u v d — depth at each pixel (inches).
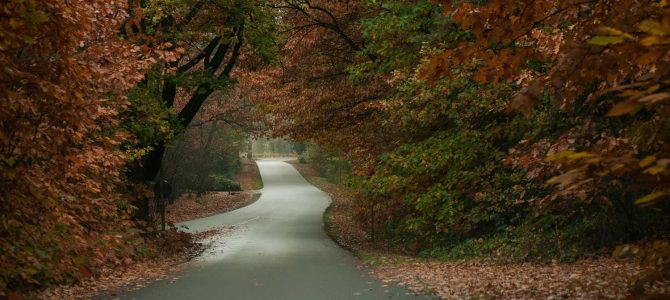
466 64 440.1
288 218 1355.8
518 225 580.1
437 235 690.8
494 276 415.8
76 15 263.9
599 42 85.0
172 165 1433.3
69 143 296.4
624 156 95.4
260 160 3823.8
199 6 685.3
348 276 479.8
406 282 430.0
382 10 697.6
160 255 666.2
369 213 1007.6
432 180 599.5
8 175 250.2
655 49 99.1
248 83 954.7
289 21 868.0
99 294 404.5
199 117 1521.9
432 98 508.7
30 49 263.3
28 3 206.8
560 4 157.0
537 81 136.3
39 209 287.9
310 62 885.2
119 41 348.8
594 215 487.2
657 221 446.3
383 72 649.0
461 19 176.7
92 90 317.4
